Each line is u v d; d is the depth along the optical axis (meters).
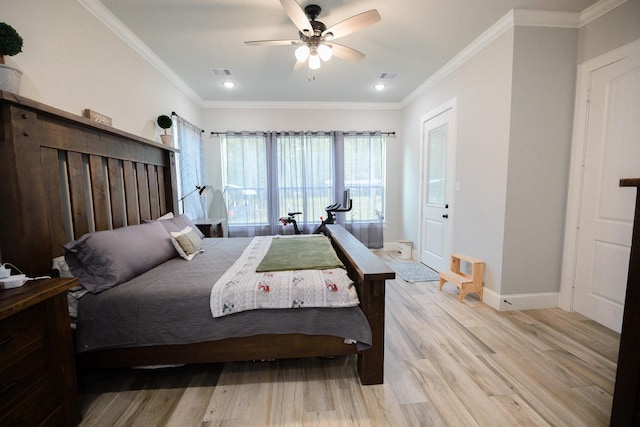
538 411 1.37
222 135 4.49
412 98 4.25
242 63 3.07
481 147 2.70
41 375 1.12
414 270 3.74
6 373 0.97
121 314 1.42
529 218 2.44
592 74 2.22
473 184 2.83
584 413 1.36
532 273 2.49
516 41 2.27
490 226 2.60
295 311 1.48
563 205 2.45
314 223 4.69
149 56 2.79
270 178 4.57
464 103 2.94
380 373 1.56
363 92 4.13
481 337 2.06
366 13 1.84
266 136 4.51
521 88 2.31
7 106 1.25
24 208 1.31
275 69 3.24
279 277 1.58
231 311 1.44
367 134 4.68
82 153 1.77
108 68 2.21
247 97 4.29
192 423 1.33
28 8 1.52
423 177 4.00
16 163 1.28
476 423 1.31
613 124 2.09
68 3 1.80
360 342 1.48
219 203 4.40
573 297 2.43
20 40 1.29
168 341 1.43
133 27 2.36
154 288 1.49
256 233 4.62
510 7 2.16
